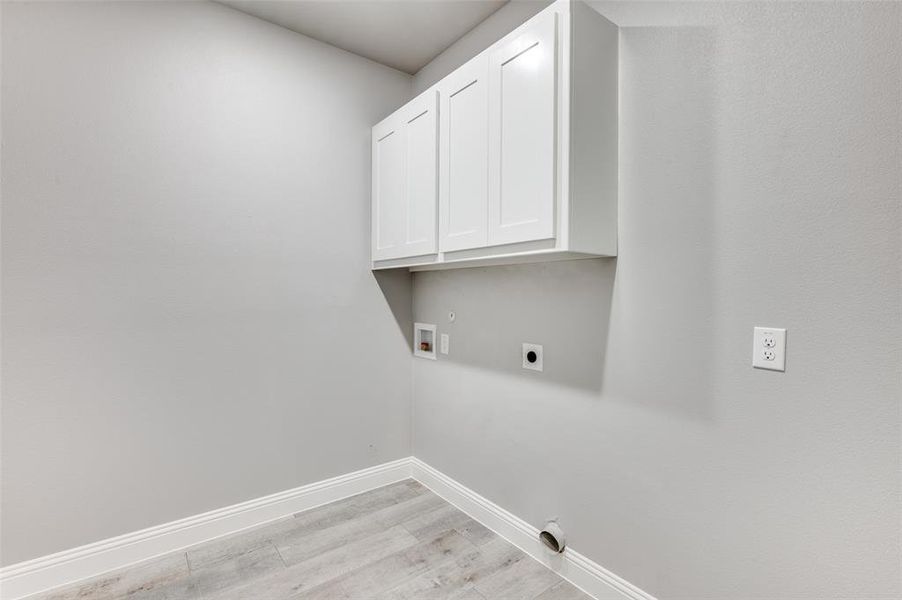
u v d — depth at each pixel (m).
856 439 1.04
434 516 2.26
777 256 1.16
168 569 1.81
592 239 1.45
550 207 1.40
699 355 1.33
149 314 1.88
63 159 1.68
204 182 1.99
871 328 1.02
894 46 0.97
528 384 1.93
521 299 1.96
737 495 1.25
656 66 1.42
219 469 2.06
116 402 1.81
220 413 2.06
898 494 0.99
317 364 2.36
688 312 1.35
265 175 2.16
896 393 0.99
